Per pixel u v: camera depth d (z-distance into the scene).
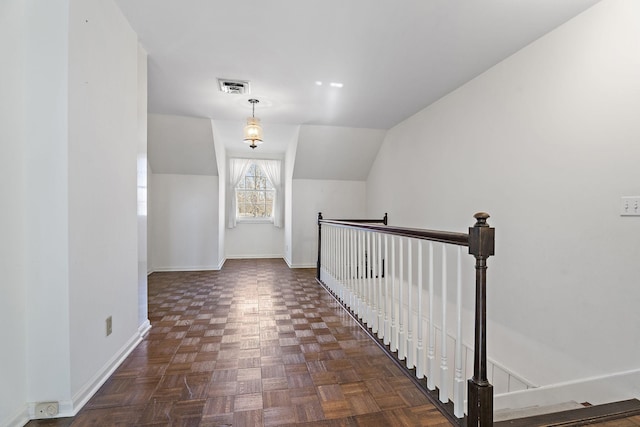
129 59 2.12
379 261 2.37
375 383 1.75
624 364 1.73
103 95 1.76
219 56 2.56
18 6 1.37
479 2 1.87
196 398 1.59
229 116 4.18
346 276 3.23
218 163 5.24
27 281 1.41
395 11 1.97
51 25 1.41
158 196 5.15
